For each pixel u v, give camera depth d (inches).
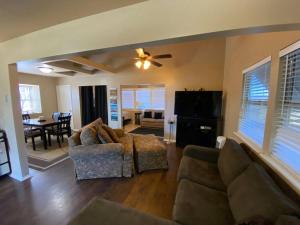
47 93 258.5
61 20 72.8
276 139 68.7
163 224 46.9
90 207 53.2
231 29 47.6
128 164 112.0
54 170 123.6
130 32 61.6
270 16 43.7
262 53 81.4
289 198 46.0
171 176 114.8
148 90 320.2
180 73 190.7
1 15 67.9
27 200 88.4
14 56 94.8
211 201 60.9
